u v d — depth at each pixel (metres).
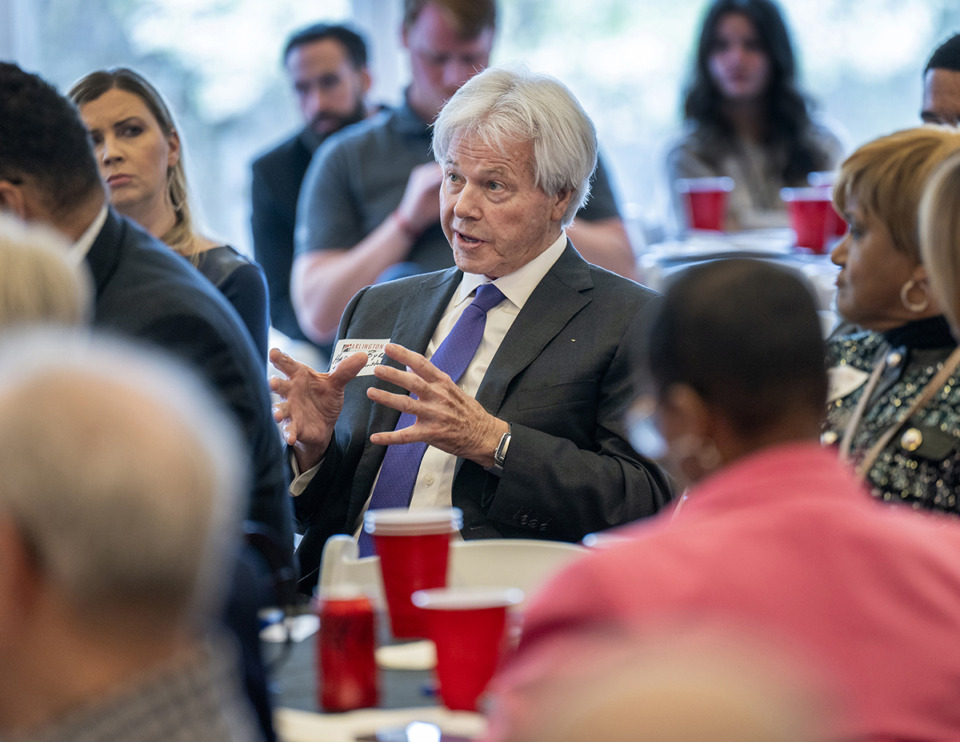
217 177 14.47
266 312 8.71
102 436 2.15
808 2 14.40
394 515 4.39
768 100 12.13
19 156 5.65
